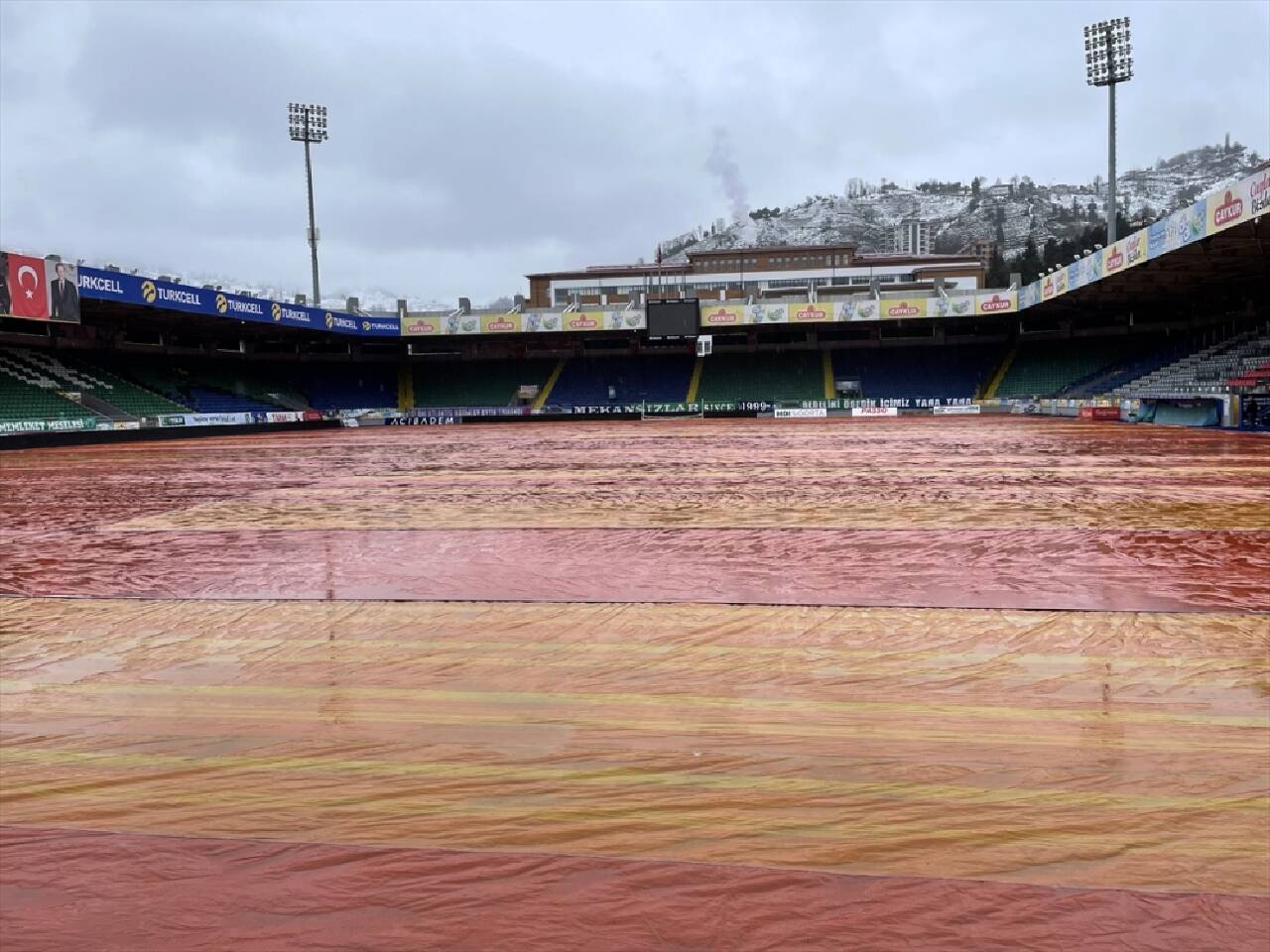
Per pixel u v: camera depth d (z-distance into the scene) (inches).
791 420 1836.9
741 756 154.8
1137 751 153.5
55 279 1270.9
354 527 437.7
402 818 133.8
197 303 1526.8
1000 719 169.8
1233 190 920.3
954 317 1857.8
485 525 437.4
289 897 112.5
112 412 1562.5
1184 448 880.9
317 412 1895.9
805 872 116.3
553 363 2251.5
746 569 319.3
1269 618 242.2
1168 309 1814.7
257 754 159.5
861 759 152.3
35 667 213.6
